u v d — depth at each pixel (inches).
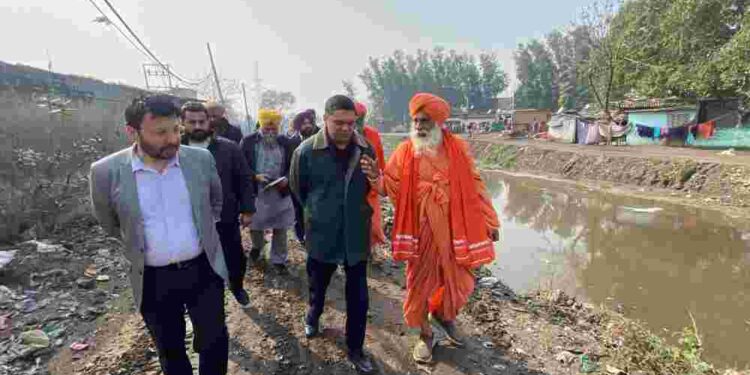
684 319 230.8
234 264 167.5
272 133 206.4
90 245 237.0
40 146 278.4
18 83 299.9
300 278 205.5
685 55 884.0
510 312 192.2
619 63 1082.7
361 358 134.8
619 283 285.3
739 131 807.1
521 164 1012.5
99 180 91.6
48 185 262.7
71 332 151.6
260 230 212.4
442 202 133.0
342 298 185.2
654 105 1042.7
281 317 167.0
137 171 92.2
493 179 873.5
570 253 355.3
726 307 246.4
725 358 192.4
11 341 143.0
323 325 161.2
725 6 796.6
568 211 535.2
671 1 925.2
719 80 778.2
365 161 125.8
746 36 677.9
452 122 2628.0
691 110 898.7
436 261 135.0
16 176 245.1
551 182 776.9
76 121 346.3
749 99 770.2
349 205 126.9
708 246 367.9
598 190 657.0
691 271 309.6
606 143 1091.3
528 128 1839.3
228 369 133.6
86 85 414.0
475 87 3437.5
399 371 136.0
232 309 173.9
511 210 563.2
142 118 86.6
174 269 96.5
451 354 146.5
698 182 581.6
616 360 152.6
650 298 260.4
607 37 1141.1
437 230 132.9
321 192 128.7
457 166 135.6
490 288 227.1
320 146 128.0
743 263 324.5
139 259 92.9
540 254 352.8
